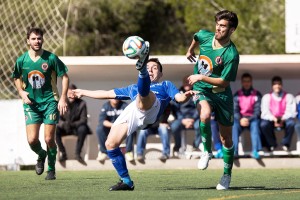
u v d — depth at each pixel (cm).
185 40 6191
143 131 3375
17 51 4416
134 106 1938
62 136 3428
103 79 3641
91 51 5906
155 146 3638
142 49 1822
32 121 2439
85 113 3412
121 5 5978
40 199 1831
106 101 3656
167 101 1958
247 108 3397
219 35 1992
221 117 2056
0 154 3553
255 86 3691
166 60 3453
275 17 5628
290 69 3534
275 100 3431
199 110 2059
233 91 3662
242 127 3403
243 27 5625
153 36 6162
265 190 2078
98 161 3403
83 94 1950
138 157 3388
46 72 2397
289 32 3462
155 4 6147
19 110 3553
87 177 2750
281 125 3428
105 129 3391
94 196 1878
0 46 4369
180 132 3419
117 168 2009
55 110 2430
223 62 2017
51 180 2566
